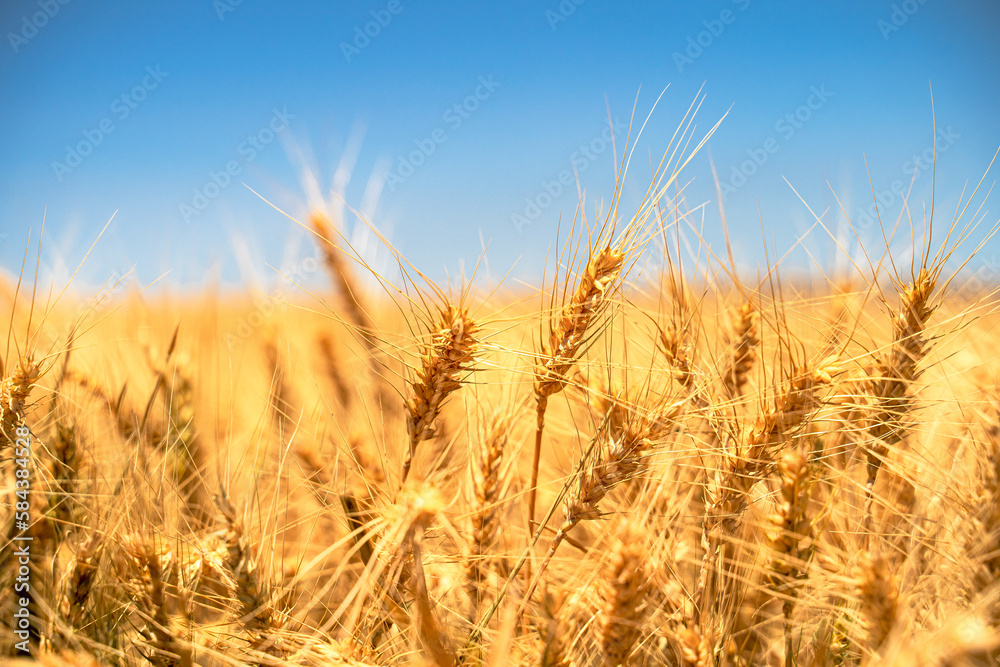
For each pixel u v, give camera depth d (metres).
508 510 0.75
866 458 0.71
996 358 0.77
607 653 0.63
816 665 0.68
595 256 0.68
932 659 0.61
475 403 0.75
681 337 0.72
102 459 0.77
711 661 0.65
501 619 0.68
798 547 0.67
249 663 0.66
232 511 0.65
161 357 0.85
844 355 0.72
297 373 0.84
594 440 0.68
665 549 0.68
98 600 0.70
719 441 0.71
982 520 0.65
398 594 0.67
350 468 0.71
